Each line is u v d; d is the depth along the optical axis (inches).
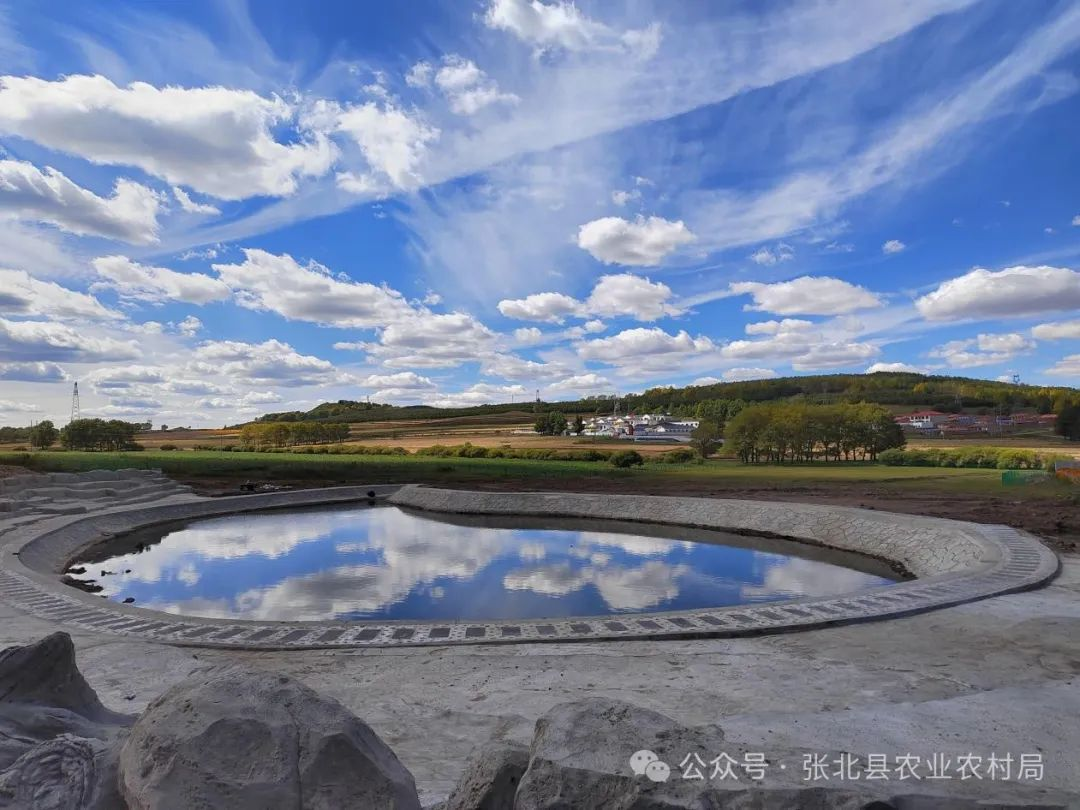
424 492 1625.2
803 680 354.6
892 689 336.5
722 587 754.8
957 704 250.7
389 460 2192.4
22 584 630.5
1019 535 794.8
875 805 122.9
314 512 1526.8
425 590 753.6
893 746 195.0
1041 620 458.9
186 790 111.5
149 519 1289.4
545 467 1967.3
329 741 122.4
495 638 452.1
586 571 847.7
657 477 1788.9
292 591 756.0
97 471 1610.5
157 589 775.7
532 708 317.4
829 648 415.8
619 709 143.6
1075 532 843.4
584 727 135.4
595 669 381.7
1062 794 141.8
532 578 810.2
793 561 907.4
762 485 1537.9
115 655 391.2
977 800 131.7
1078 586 566.3
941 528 863.1
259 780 113.7
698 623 474.9
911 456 1958.7
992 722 229.8
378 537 1148.5
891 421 2391.7
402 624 494.6
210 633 473.1
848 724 215.6
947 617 476.1
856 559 919.0
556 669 382.6
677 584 770.8
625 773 121.3
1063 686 279.9
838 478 1571.1
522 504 1445.6
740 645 428.5
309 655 420.8
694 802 115.7
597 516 1359.5
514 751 140.6
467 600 706.8
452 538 1133.7
